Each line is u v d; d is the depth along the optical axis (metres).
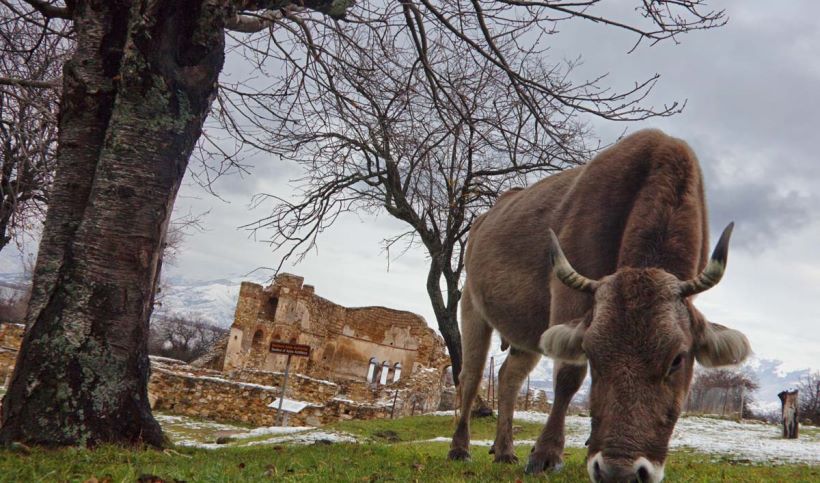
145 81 6.82
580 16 8.91
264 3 7.73
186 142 7.17
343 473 5.50
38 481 4.36
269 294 44.59
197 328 70.00
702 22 8.65
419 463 7.05
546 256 7.32
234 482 4.66
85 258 6.61
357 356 48.25
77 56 7.03
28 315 6.65
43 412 6.29
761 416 40.81
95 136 7.02
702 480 6.20
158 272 7.12
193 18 6.97
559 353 5.21
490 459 8.93
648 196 6.05
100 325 6.55
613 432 4.43
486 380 29.73
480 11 9.51
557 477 5.93
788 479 7.26
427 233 19.19
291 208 13.91
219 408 26.36
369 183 18.12
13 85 8.69
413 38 9.99
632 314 4.73
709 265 4.81
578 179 7.27
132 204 6.75
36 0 8.14
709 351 4.89
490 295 8.20
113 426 6.52
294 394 30.28
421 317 48.34
